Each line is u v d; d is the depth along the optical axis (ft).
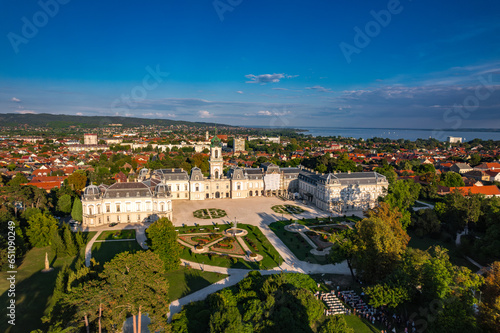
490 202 532.73
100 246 490.49
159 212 619.67
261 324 278.26
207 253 473.67
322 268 436.76
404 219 527.81
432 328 277.03
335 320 267.59
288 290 322.96
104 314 254.47
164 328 265.54
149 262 274.57
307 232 564.71
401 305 323.78
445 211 558.97
